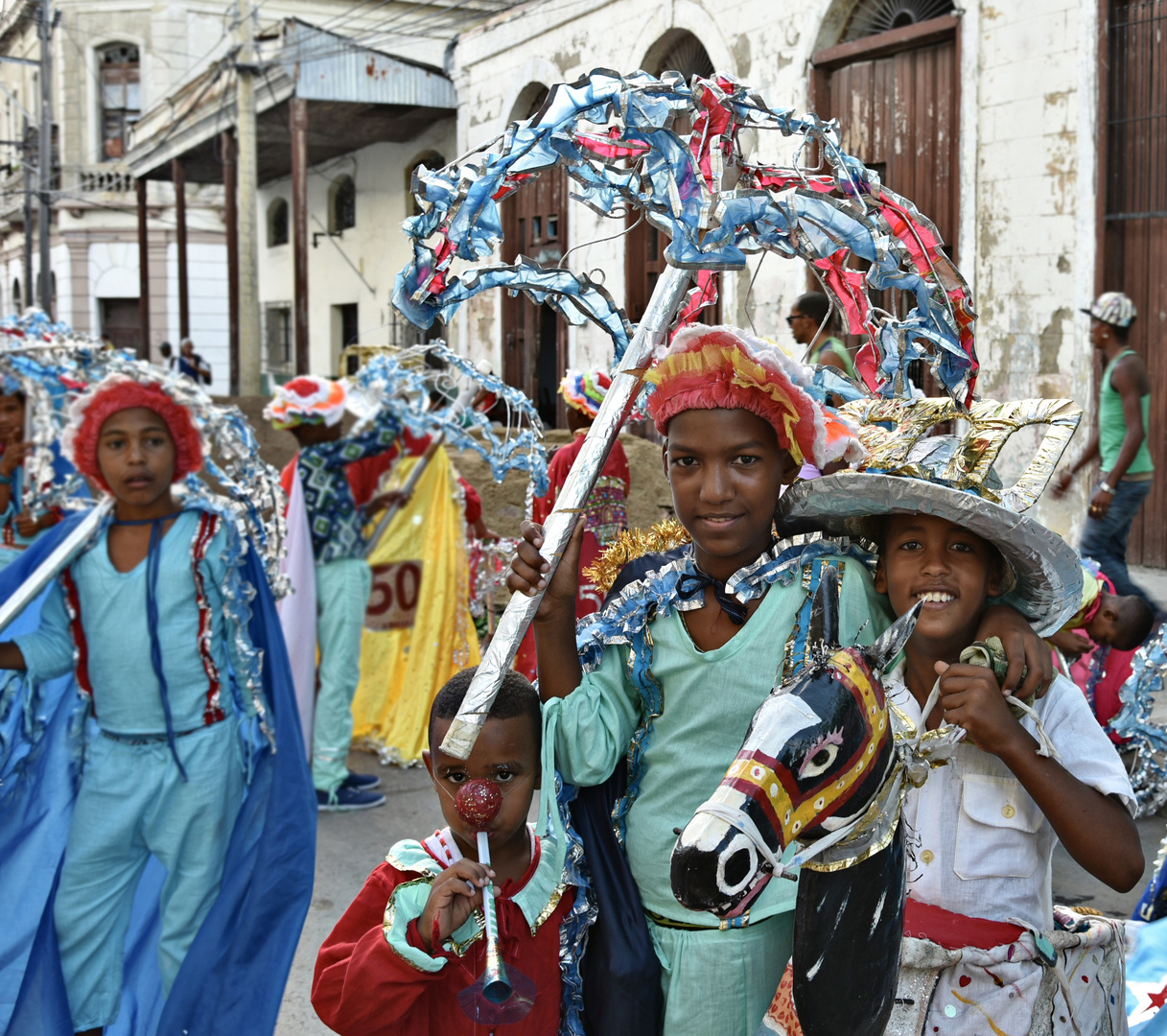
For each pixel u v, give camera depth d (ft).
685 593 6.86
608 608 7.08
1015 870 6.44
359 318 82.12
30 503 15.29
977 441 6.55
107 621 10.80
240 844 11.13
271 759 11.30
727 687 6.70
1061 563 6.08
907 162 33.60
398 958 6.34
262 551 11.84
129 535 11.03
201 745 10.91
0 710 10.98
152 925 11.35
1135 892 13.84
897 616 6.65
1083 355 28.63
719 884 5.12
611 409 6.55
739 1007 6.66
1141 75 27.94
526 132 5.77
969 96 30.89
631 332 7.11
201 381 84.69
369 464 18.51
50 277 95.35
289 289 92.48
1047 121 29.14
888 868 5.73
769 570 6.71
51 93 103.09
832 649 5.94
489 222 6.04
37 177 104.73
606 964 6.79
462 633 21.39
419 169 5.88
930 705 6.11
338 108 65.98
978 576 6.27
